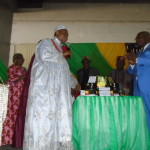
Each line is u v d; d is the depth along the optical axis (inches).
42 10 265.9
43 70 104.1
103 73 242.5
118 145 98.6
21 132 116.3
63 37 113.7
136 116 101.6
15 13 264.1
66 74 108.6
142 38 119.5
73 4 267.4
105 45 249.1
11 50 251.9
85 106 102.1
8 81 159.3
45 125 97.3
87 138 99.5
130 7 264.8
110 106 101.6
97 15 263.6
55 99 101.3
